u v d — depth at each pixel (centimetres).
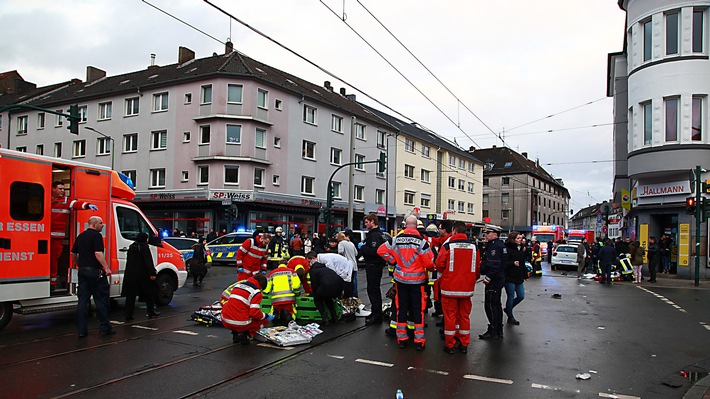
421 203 4959
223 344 751
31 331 839
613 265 2048
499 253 838
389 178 4450
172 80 3247
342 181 3906
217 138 3112
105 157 3591
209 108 3134
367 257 938
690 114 1969
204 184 3136
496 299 833
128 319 937
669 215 2208
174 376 589
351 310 978
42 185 863
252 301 743
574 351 749
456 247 724
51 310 867
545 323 979
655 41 2053
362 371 625
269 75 3459
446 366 654
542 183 7981
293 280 910
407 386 569
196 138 3181
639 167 2098
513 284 969
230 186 3114
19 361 646
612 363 685
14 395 518
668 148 1992
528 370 643
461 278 718
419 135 5069
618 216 3142
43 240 860
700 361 702
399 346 750
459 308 735
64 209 922
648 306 1235
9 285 809
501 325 836
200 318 901
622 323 991
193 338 789
